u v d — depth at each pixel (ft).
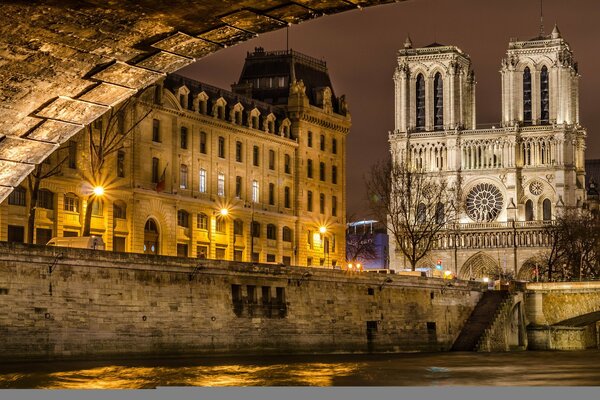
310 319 350.23
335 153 545.44
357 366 301.02
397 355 377.91
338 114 547.08
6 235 350.02
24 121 100.48
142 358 279.90
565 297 473.26
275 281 334.44
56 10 83.10
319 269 355.15
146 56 93.15
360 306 377.50
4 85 94.12
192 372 249.96
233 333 314.35
